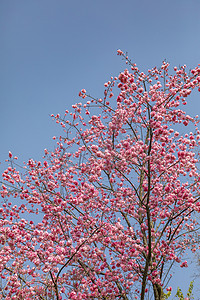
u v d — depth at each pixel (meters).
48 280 7.54
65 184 8.88
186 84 8.27
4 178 9.62
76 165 9.52
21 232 8.16
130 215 8.52
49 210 8.78
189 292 10.44
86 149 9.80
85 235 7.77
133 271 8.07
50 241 7.45
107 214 8.74
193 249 9.75
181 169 8.93
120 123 7.89
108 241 7.46
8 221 8.55
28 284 7.11
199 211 8.39
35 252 7.14
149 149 7.46
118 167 8.12
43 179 9.58
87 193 8.26
